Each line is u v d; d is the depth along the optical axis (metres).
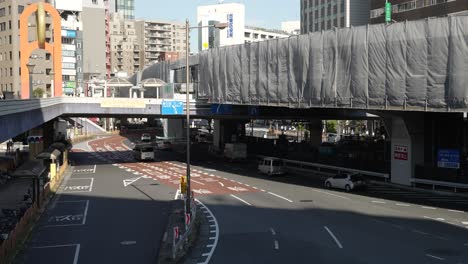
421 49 35.12
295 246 24.61
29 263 23.19
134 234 28.70
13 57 115.38
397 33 36.59
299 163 60.75
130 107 60.97
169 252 23.70
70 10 136.88
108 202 39.41
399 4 101.69
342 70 41.22
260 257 22.70
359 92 39.72
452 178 41.47
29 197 37.66
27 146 85.19
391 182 46.81
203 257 22.94
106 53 169.38
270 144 74.00
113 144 107.38
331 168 55.06
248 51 52.75
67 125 116.06
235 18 161.62
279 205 36.72
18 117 30.50
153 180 52.12
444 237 26.09
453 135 46.88
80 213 35.12
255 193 42.72
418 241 25.25
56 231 29.75
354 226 29.11
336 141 98.75
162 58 191.75
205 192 43.28
